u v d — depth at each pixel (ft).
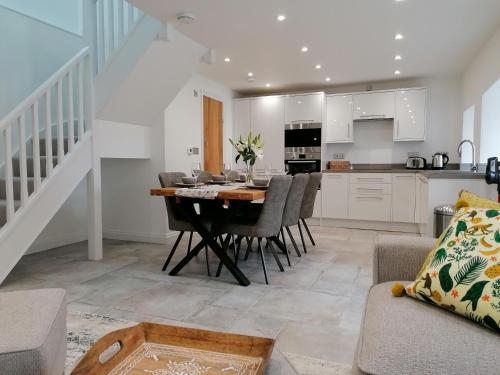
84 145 11.83
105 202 16.12
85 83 12.05
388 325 3.51
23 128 9.62
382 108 19.43
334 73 17.95
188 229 10.98
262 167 21.43
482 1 10.19
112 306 8.25
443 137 19.21
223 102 20.98
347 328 7.16
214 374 3.29
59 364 4.30
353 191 18.95
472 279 3.62
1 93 12.35
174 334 3.87
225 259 10.11
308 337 6.78
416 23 11.71
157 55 12.20
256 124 21.59
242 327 7.20
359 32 12.44
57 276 10.52
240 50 14.29
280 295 9.00
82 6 13.51
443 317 3.65
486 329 3.43
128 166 15.60
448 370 2.92
